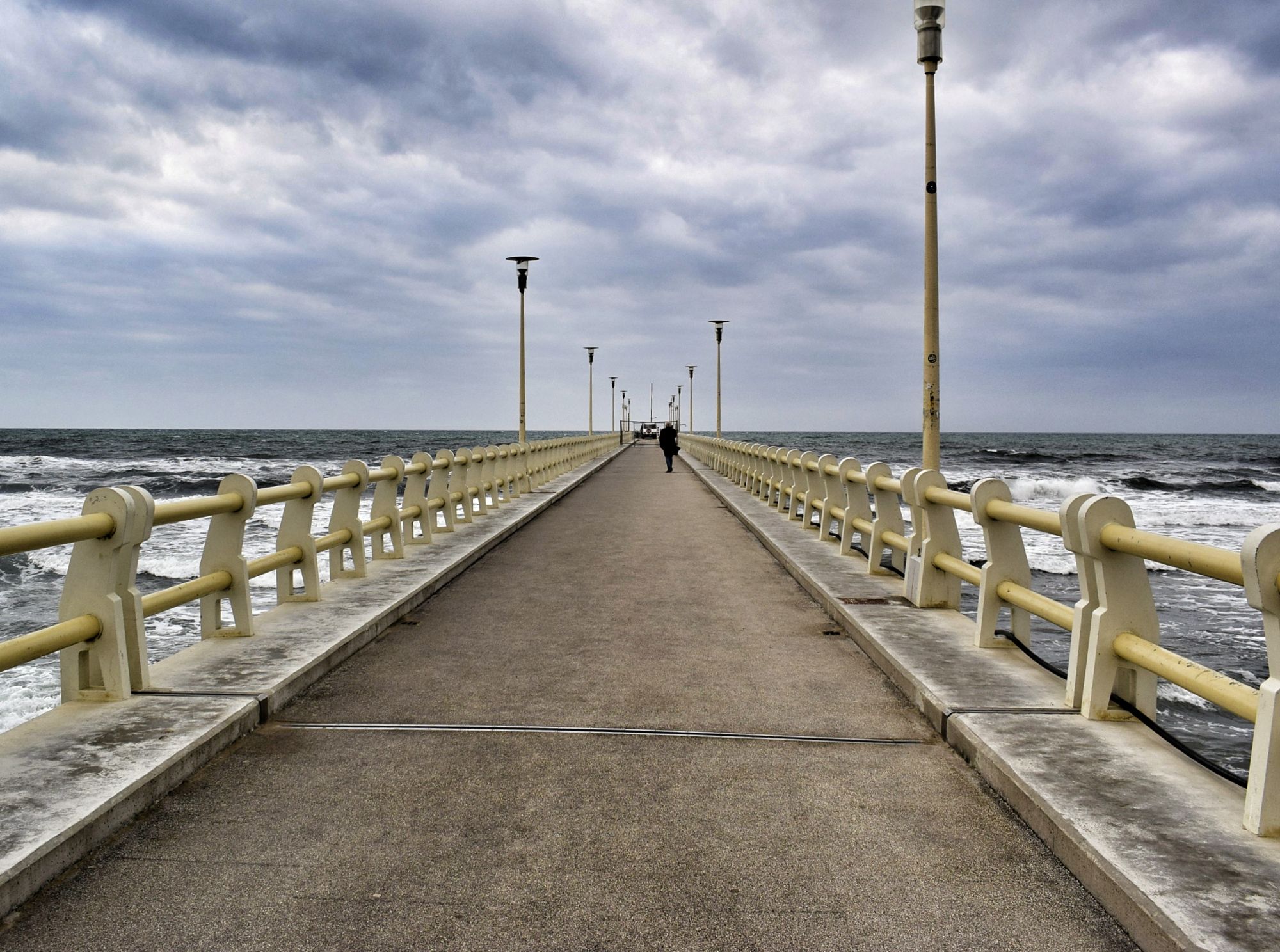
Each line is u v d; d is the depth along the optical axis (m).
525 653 6.44
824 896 3.00
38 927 2.78
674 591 9.07
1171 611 12.57
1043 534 20.88
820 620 7.67
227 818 3.57
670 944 2.71
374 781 3.97
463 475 14.27
